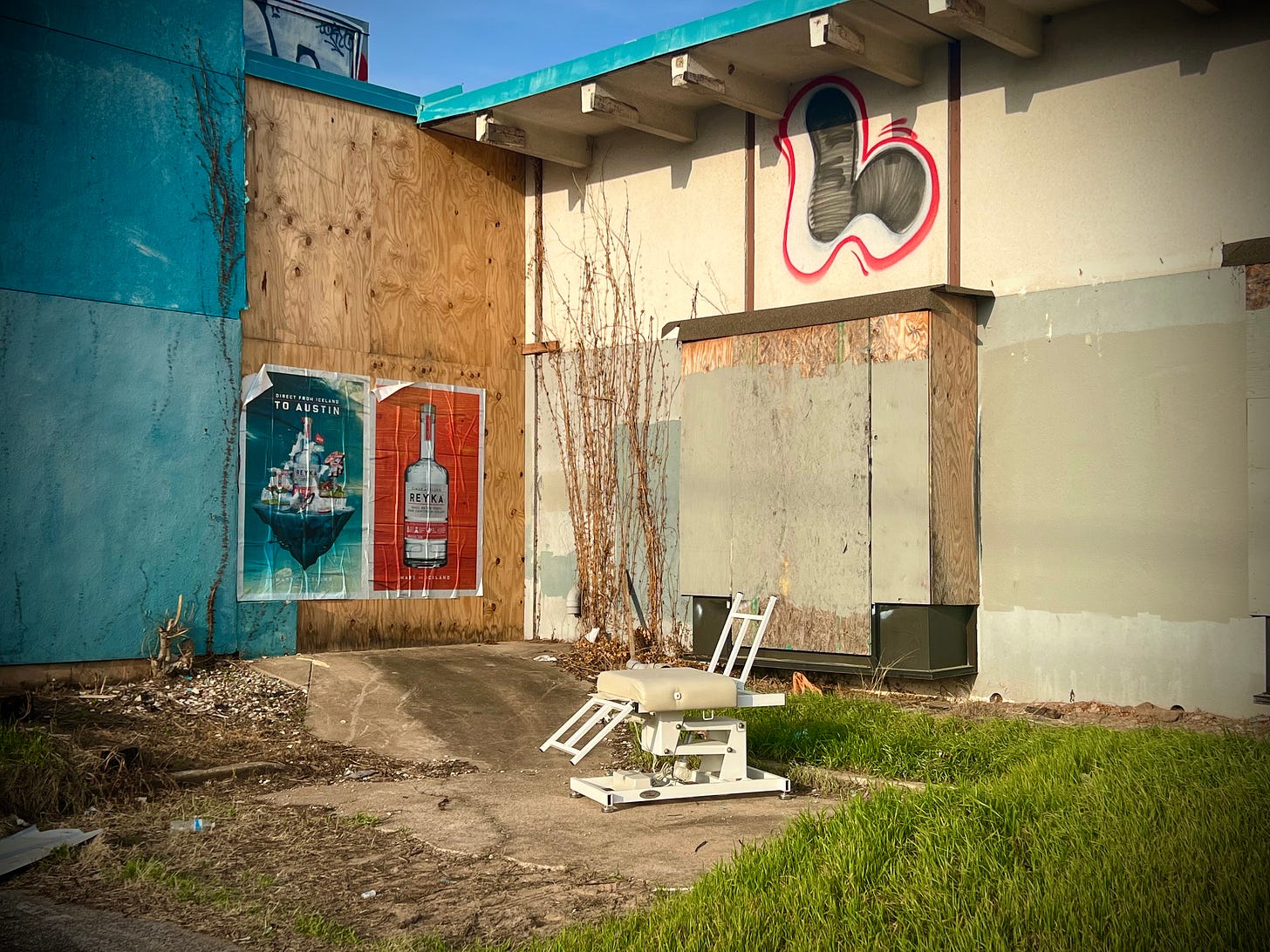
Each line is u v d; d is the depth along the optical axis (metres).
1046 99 9.05
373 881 4.89
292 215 10.48
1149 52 8.51
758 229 10.84
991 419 9.30
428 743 8.05
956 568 9.12
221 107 9.86
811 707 8.25
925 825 4.83
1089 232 8.80
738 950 3.71
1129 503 8.49
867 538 9.23
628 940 3.90
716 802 6.40
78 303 8.93
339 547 10.73
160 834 5.61
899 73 9.57
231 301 9.91
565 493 12.13
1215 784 5.53
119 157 9.19
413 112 11.48
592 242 12.16
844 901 4.07
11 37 8.59
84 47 8.98
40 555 8.70
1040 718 8.27
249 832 5.68
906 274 9.82
